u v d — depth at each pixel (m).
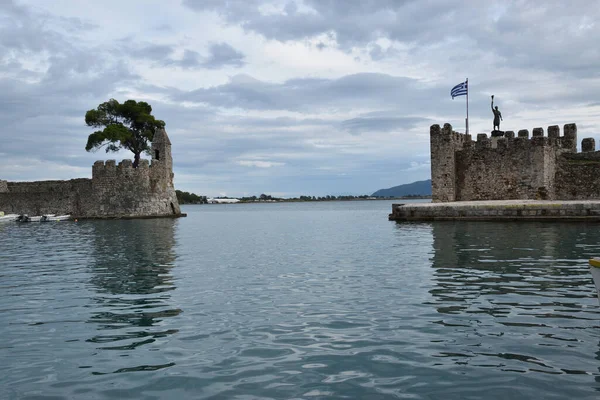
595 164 45.16
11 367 8.45
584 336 9.30
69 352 9.17
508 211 37.56
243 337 9.82
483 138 49.44
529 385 7.25
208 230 45.22
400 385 7.37
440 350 8.76
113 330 10.55
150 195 66.25
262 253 24.84
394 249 24.16
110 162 64.00
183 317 11.51
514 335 9.45
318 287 14.80
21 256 24.75
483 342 9.11
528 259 18.62
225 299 13.40
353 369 8.01
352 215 88.12
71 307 12.80
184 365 8.38
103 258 23.33
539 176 44.25
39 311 12.40
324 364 8.25
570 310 11.09
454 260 19.19
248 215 100.31
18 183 68.31
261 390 7.30
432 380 7.51
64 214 65.50
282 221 67.19
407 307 11.84
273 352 8.89
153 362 8.55
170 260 22.23
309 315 11.40
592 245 22.17
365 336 9.67
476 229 32.50
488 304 11.84
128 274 18.19
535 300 12.08
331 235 36.72
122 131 65.88
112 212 64.12
